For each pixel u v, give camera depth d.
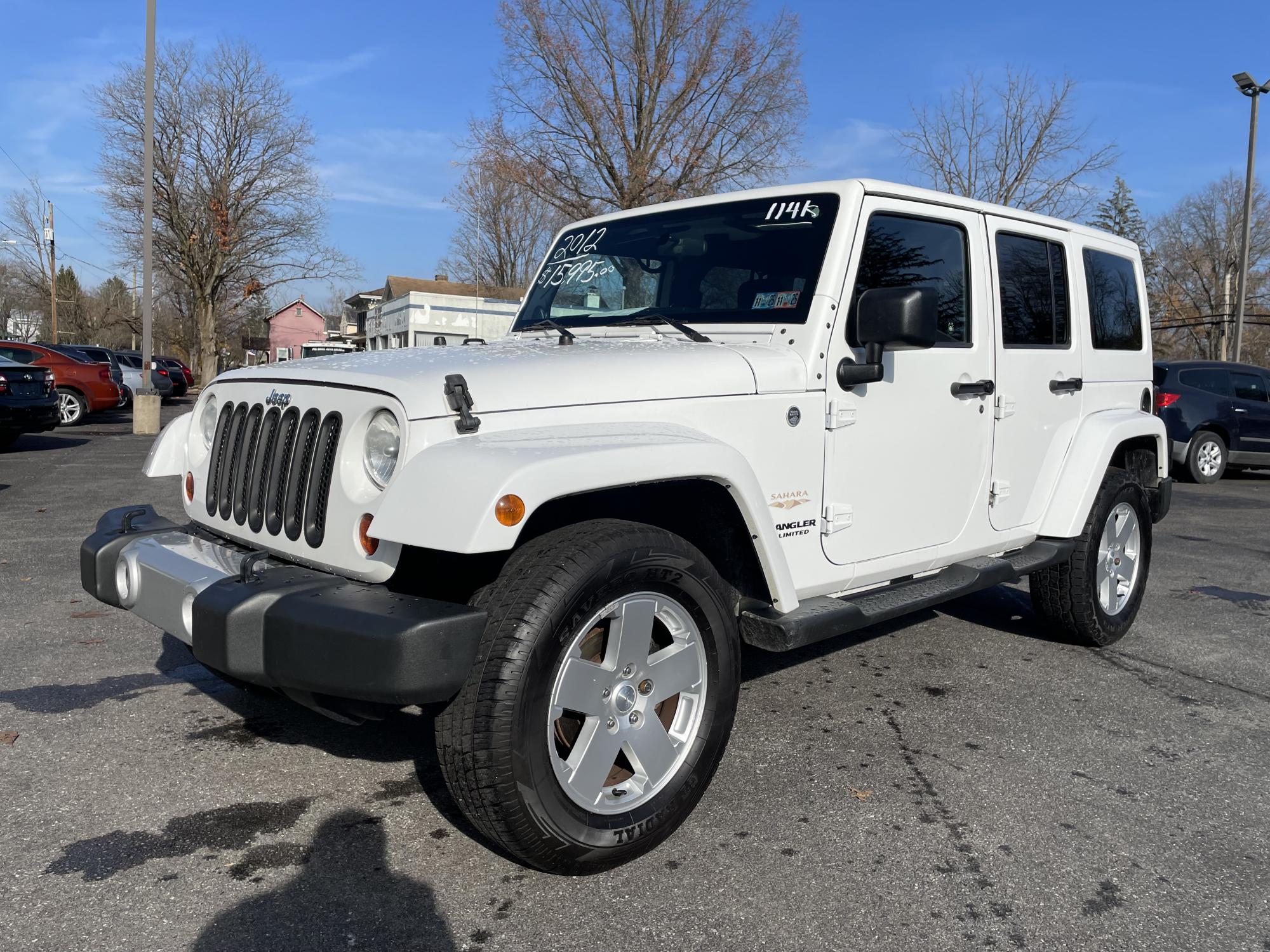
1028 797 3.17
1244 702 4.14
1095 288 4.75
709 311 3.54
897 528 3.60
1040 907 2.52
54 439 16.03
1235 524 9.37
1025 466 4.24
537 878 2.61
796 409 3.18
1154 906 2.54
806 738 3.63
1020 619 5.42
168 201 44.72
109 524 3.29
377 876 2.61
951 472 3.82
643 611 2.63
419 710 3.85
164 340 70.88
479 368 2.68
